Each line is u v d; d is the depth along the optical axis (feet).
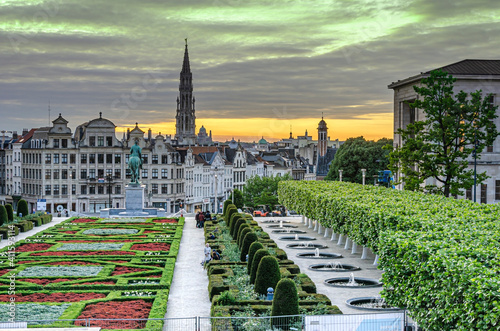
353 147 566.36
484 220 190.49
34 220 386.73
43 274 222.28
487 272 119.75
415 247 149.38
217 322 147.64
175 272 240.94
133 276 221.46
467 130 324.60
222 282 194.70
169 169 651.25
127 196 433.48
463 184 320.29
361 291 204.85
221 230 340.18
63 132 621.72
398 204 238.89
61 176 622.95
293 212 611.06
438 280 133.28
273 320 144.05
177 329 154.61
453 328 126.21
